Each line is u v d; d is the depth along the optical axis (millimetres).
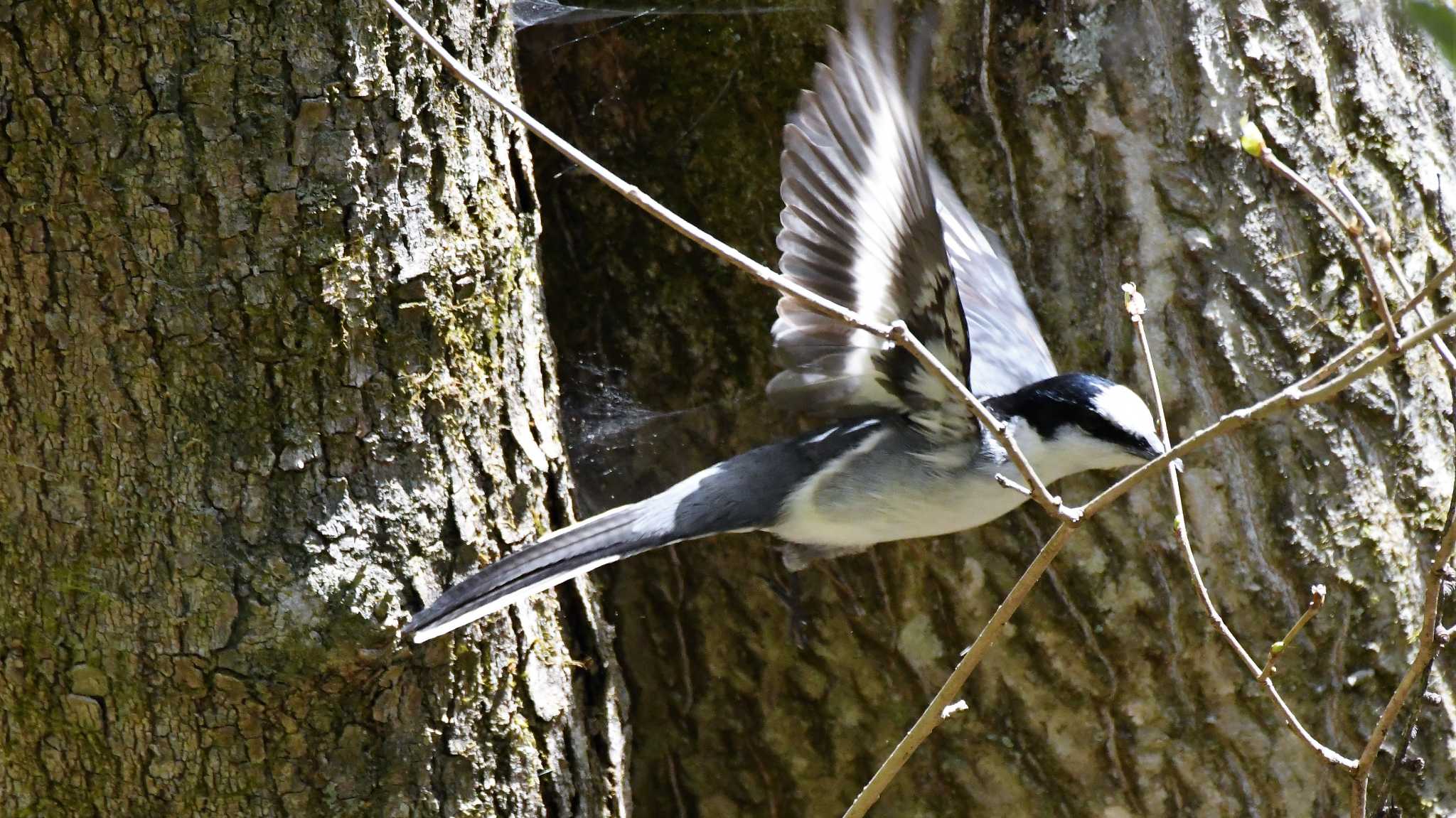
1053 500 4062
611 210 7820
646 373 7852
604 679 6207
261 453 5148
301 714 5230
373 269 5238
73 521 5148
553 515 5984
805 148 5336
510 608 5707
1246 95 7121
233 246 5062
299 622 5125
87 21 4883
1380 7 7465
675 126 7703
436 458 5414
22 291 5043
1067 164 7168
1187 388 7188
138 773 5238
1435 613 4445
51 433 5121
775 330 5680
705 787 8070
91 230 4996
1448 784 7543
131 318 5047
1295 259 7203
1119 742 7473
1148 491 7250
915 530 6270
